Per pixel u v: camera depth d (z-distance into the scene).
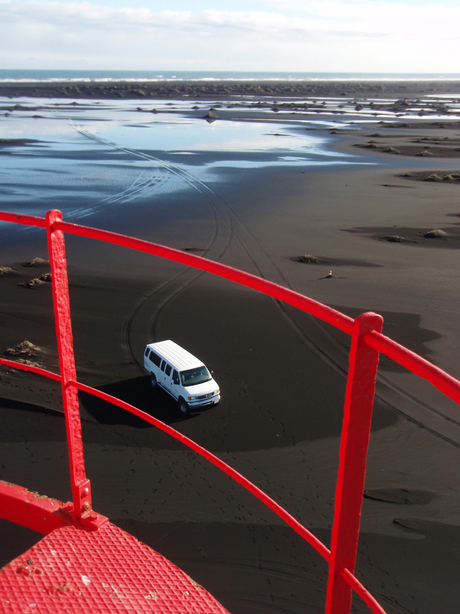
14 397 16.09
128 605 2.17
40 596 2.20
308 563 10.52
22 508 2.79
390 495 12.51
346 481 1.36
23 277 27.67
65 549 2.46
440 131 111.00
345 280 28.95
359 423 1.33
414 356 1.16
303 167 65.50
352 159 72.75
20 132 94.44
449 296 26.62
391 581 10.17
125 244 2.01
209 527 11.43
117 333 21.28
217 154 74.62
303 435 14.85
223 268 1.71
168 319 22.83
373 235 38.12
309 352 20.17
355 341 1.26
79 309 23.56
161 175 59.03
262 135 98.50
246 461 13.74
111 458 13.62
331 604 1.47
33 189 50.22
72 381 2.47
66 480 12.87
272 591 9.88
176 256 1.84
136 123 115.00
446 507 12.15
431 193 52.47
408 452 14.23
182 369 15.93
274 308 24.41
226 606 9.52
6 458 13.54
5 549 10.41
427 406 16.58
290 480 13.04
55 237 2.22
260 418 15.62
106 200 46.97
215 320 22.89
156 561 2.38
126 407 2.45
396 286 28.09
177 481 12.87
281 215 43.16
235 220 41.50
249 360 19.36
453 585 10.11
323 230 39.19
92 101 188.62
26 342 19.61
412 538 11.21
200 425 15.22
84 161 66.56
